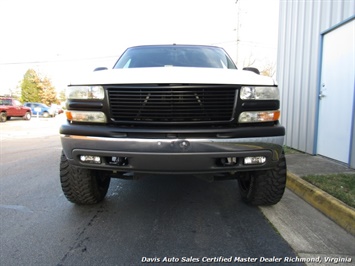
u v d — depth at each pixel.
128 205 3.44
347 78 4.71
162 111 2.41
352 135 4.52
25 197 3.83
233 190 3.99
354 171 4.40
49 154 7.50
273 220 3.02
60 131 2.64
